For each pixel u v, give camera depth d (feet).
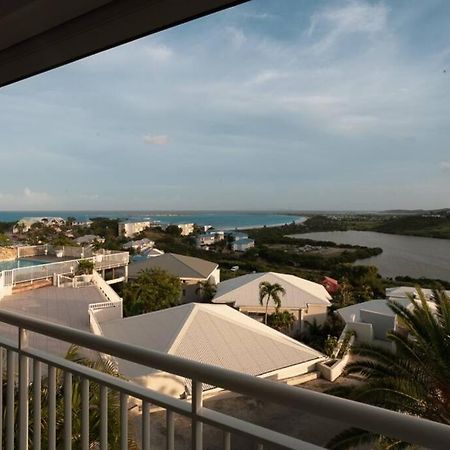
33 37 6.23
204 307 31.86
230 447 3.59
